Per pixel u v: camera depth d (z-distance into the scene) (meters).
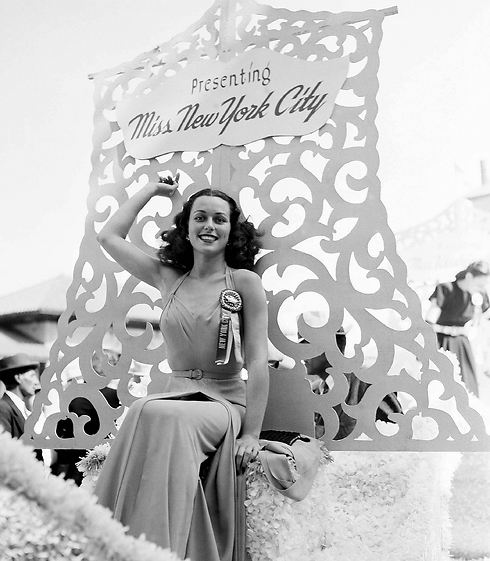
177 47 3.16
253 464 2.17
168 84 3.12
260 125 2.89
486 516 3.52
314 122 2.81
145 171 3.09
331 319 2.68
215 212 2.59
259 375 2.39
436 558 2.87
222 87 3.00
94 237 3.13
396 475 2.70
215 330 2.45
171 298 2.56
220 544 2.13
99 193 3.17
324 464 2.46
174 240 2.69
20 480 0.86
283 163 2.87
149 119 3.12
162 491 1.98
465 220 4.77
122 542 0.87
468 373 4.61
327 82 2.82
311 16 2.92
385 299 2.63
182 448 2.05
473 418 2.49
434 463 2.78
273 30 2.98
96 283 3.09
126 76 3.24
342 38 2.87
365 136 2.74
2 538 0.85
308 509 2.30
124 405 2.93
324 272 2.71
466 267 4.73
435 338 2.56
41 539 0.85
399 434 2.54
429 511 2.64
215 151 2.95
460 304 4.72
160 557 0.87
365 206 2.70
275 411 2.68
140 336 2.95
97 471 2.52
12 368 4.90
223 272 2.60
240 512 2.16
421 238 4.84
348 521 2.62
